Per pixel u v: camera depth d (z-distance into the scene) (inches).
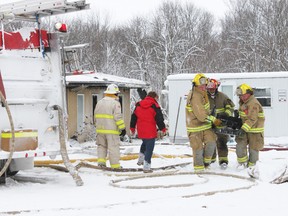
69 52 369.7
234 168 395.2
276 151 532.4
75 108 835.4
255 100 375.2
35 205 260.8
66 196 287.6
